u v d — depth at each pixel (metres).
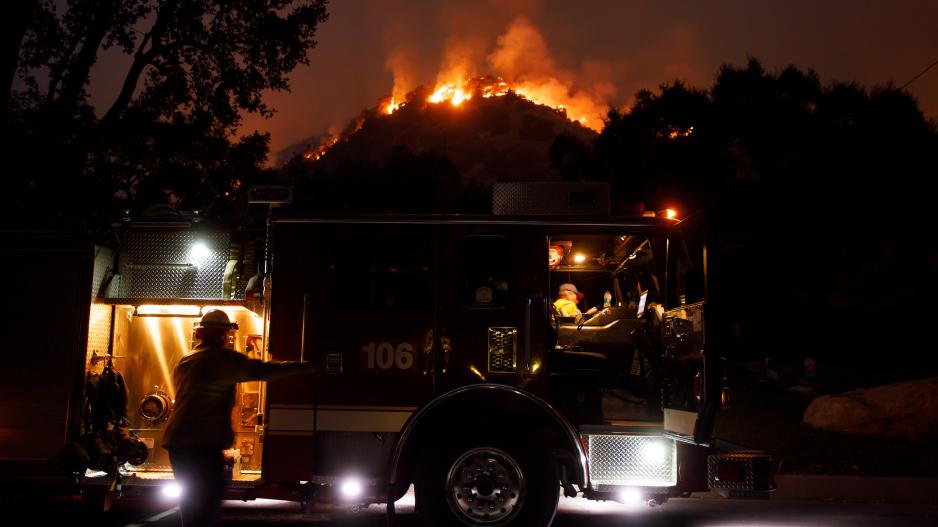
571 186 6.98
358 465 6.31
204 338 5.44
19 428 6.70
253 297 6.68
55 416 6.70
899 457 11.03
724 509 8.62
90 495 6.74
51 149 13.88
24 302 6.81
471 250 6.54
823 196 26.55
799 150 27.20
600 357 6.64
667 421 6.35
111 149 15.44
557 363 6.61
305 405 6.32
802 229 27.19
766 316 29.58
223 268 6.98
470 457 6.11
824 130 26.81
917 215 26.73
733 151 28.84
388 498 6.17
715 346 5.79
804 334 29.28
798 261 28.08
